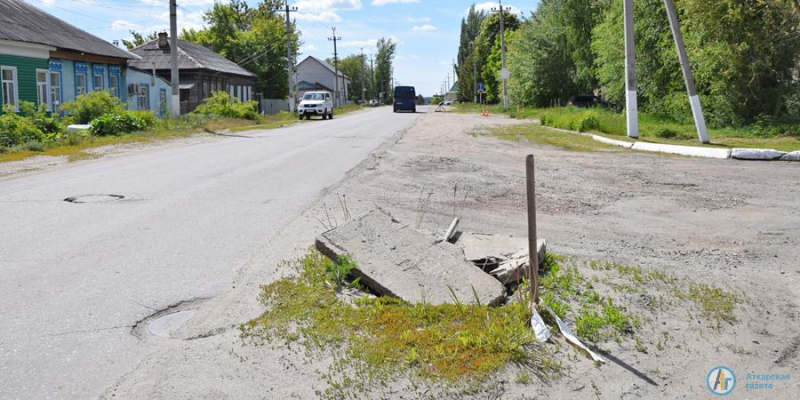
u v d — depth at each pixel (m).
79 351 4.08
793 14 20.20
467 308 4.72
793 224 7.98
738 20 20.64
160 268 5.88
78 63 29.44
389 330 4.39
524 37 48.44
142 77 36.66
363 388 3.65
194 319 4.64
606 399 3.63
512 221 8.25
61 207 8.79
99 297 5.08
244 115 36.25
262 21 69.31
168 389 3.60
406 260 5.49
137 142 20.25
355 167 13.68
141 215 8.28
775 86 21.38
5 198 9.50
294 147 18.80
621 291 5.32
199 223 7.83
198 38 69.50
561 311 4.68
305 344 4.19
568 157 15.73
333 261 5.70
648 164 14.19
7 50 24.09
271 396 3.57
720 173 12.59
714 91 22.44
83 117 23.86
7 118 18.23
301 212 8.59
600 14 39.97
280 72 68.50
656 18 26.36
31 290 5.21
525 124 31.64
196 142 20.95
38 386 3.60
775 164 13.98
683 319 4.77
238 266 5.96
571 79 46.75
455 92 136.88
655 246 7.00
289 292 5.12
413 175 12.42
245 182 11.38
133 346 4.18
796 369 4.03
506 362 3.98
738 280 5.76
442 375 3.80
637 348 4.25
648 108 28.23
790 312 4.96
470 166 13.85
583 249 6.82
